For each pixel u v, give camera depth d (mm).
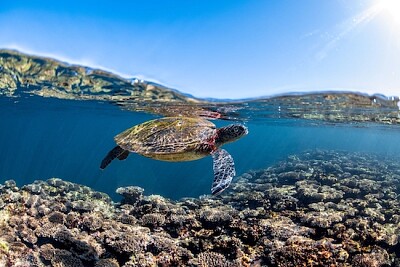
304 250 8281
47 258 7828
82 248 8125
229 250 8617
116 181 37344
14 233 8750
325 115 22219
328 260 8102
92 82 14211
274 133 69812
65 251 8047
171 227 9883
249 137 91875
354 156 29859
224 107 17172
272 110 19141
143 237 8516
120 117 39156
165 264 7828
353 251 8828
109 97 18359
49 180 14578
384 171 21562
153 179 38594
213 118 22953
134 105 20438
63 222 9586
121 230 9289
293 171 18344
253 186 16984
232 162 7207
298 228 10000
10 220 9320
